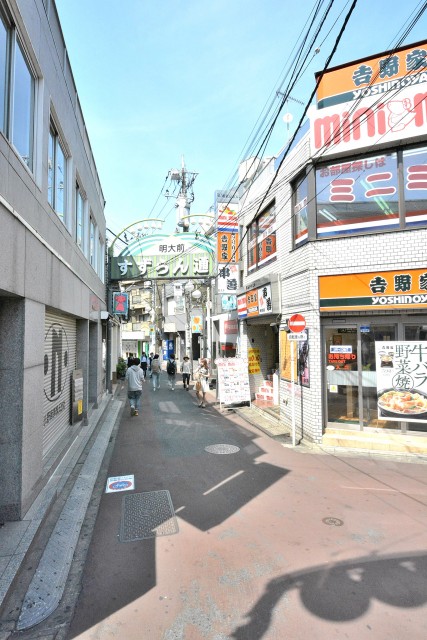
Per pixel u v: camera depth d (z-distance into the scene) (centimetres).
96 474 582
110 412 1110
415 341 690
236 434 838
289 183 866
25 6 429
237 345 1351
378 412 708
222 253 1272
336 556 354
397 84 690
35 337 458
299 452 690
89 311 968
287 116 970
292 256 846
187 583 317
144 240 1551
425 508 457
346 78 736
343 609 283
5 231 359
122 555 362
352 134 719
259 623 271
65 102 684
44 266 504
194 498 494
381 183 725
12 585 303
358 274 720
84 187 923
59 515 439
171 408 1188
